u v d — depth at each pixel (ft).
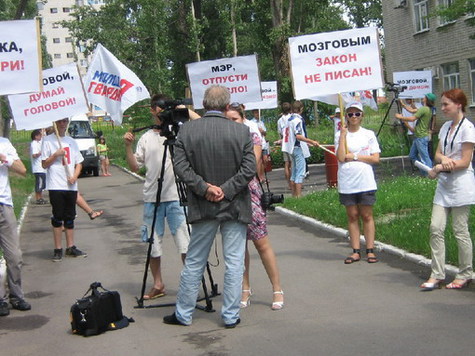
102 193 66.85
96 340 19.43
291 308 21.38
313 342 17.93
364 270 25.94
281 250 30.83
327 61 28.84
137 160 23.48
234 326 19.80
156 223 23.58
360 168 27.09
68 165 32.63
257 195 21.38
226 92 19.81
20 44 24.58
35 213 53.21
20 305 23.22
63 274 29.25
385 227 31.53
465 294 21.74
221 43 156.15
